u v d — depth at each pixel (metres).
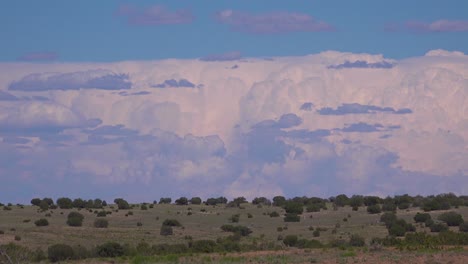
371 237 105.19
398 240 83.81
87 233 113.12
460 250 73.19
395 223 114.25
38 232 110.50
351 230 116.75
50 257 77.81
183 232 120.44
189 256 75.75
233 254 76.81
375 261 62.94
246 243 97.50
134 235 114.06
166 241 107.50
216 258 71.25
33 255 78.12
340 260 64.19
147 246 87.94
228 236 111.69
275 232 122.38
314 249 83.00
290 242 94.25
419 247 76.81
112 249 81.62
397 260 63.03
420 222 123.12
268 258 68.31
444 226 111.25
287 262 64.38
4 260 45.88
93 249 83.31
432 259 63.12
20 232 109.25
